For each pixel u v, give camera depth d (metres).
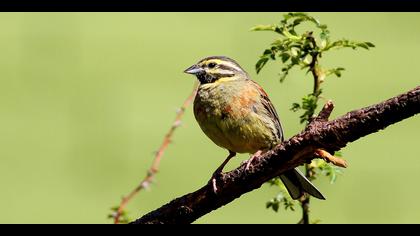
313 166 9.98
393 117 7.64
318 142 8.09
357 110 7.86
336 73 10.02
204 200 9.00
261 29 10.02
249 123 11.23
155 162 8.88
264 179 8.75
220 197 8.96
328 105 8.16
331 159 8.18
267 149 11.45
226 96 11.27
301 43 9.92
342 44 9.85
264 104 11.36
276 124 11.51
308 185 9.92
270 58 9.92
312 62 9.98
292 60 9.93
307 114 9.84
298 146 8.24
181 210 9.08
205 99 11.36
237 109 11.21
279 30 10.01
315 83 10.02
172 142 9.02
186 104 9.16
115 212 8.82
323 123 8.09
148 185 8.84
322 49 9.88
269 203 10.10
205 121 11.42
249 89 11.35
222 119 11.27
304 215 9.96
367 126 7.78
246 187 8.85
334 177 9.81
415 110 7.52
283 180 10.05
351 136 7.94
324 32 9.86
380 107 7.70
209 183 8.98
